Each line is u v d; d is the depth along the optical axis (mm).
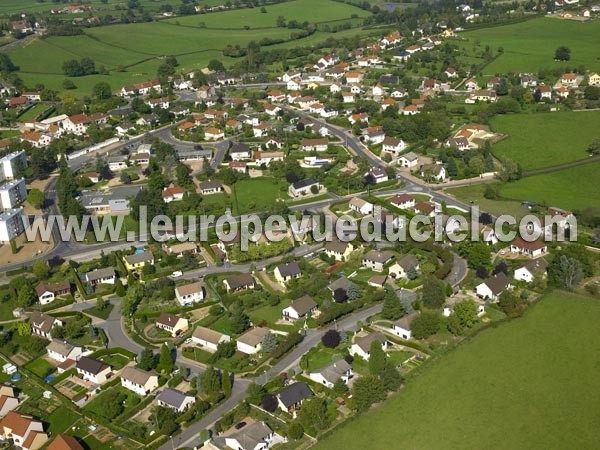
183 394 176875
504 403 171125
